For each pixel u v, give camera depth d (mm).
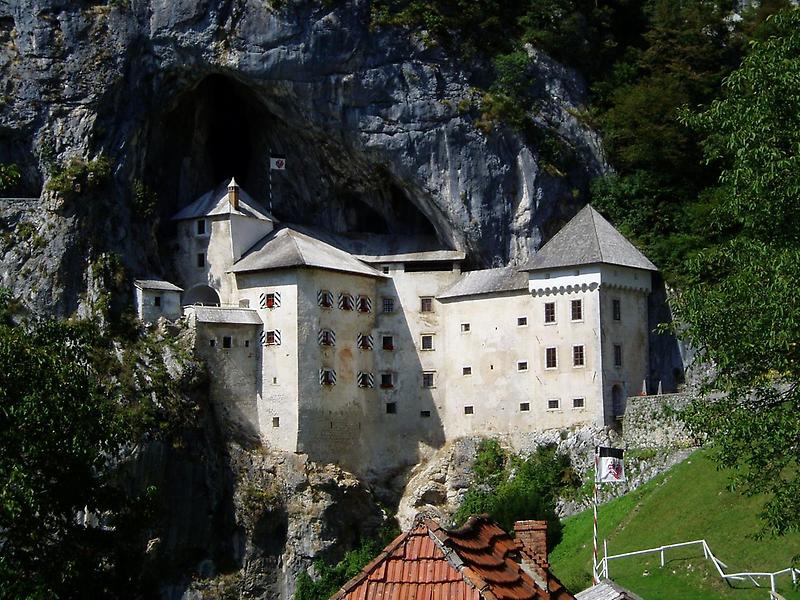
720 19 128125
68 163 112438
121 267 110625
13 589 45719
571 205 115562
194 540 104812
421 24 115250
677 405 96688
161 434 102938
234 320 109438
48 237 110125
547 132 116188
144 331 108750
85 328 53281
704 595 67250
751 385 50719
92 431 49781
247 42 112812
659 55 124250
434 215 115750
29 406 47000
